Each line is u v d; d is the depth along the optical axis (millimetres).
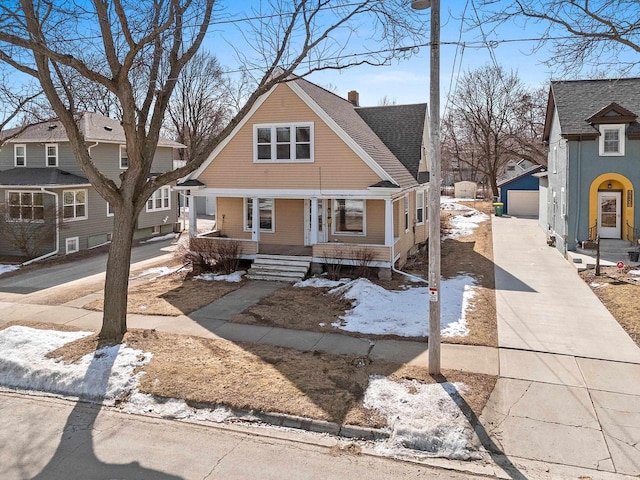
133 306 13289
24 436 6930
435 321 8359
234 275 16844
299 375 8500
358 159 16547
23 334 10570
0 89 16969
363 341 10375
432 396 7594
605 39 10367
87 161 9992
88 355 9359
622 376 8445
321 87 21547
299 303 13461
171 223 31344
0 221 22016
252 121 17625
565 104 21047
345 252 16531
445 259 20281
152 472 5969
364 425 6891
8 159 25906
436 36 7754
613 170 19422
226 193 18109
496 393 7848
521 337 10500
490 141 47531
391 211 16297
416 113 22828
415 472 5961
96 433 6980
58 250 23047
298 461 6207
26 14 8922
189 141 50469
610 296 13578
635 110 19719
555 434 6664
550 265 18406
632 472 5848
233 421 7258
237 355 9477
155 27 9391
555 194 22953
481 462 6156
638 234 19125
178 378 8375
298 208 19328
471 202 47688
